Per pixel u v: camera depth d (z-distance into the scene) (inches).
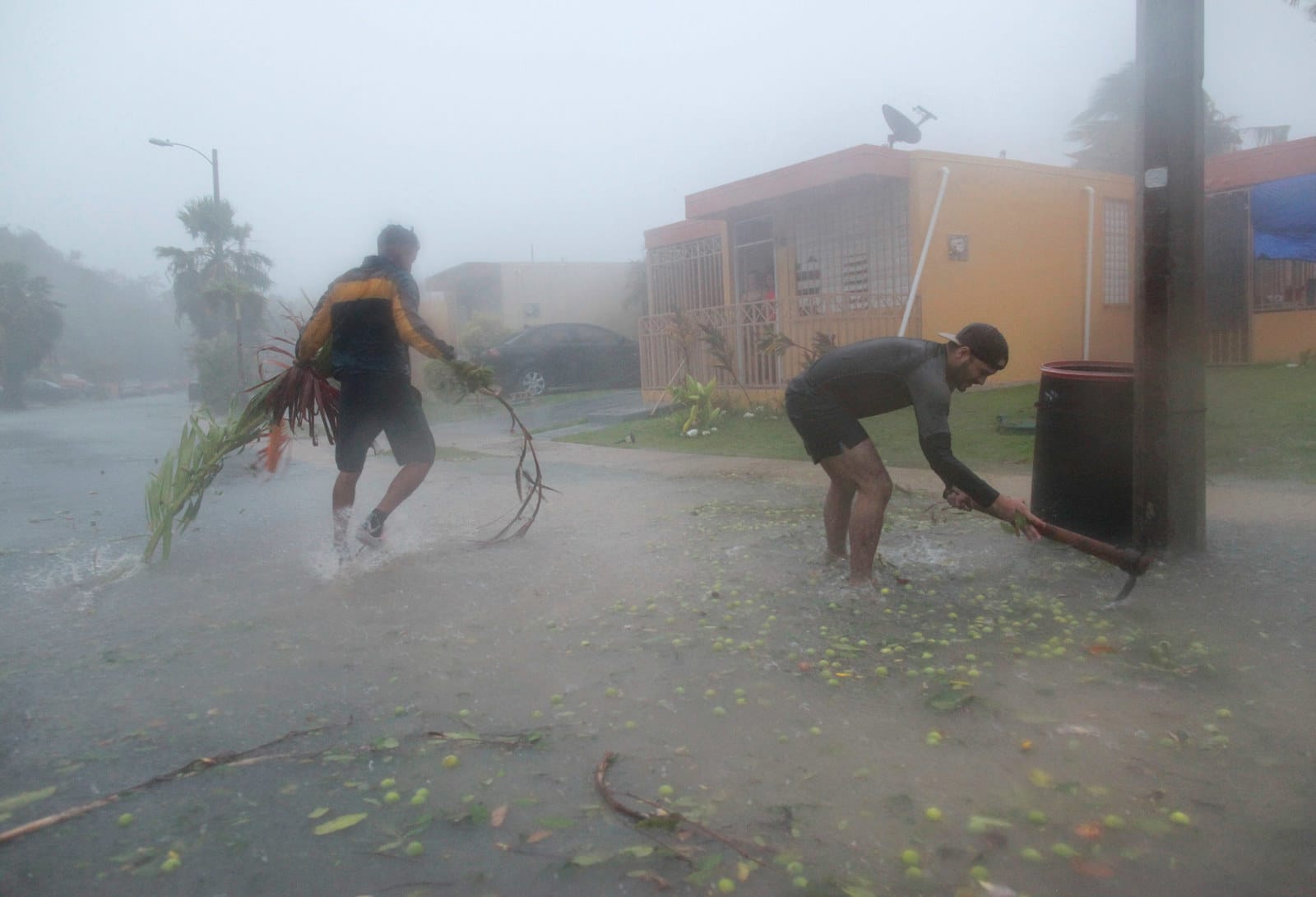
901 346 164.7
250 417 224.5
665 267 622.8
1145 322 176.4
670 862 86.7
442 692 130.0
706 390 458.3
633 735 113.9
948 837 89.2
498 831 93.0
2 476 418.0
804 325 494.9
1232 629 143.3
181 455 218.1
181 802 100.6
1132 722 112.7
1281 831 88.6
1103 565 179.6
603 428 515.2
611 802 97.4
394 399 210.1
